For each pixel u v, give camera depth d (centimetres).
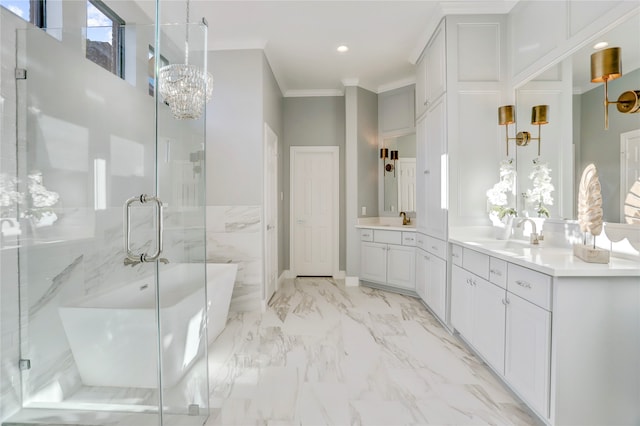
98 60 179
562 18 223
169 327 168
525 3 266
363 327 303
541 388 163
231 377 216
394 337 280
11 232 160
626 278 153
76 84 177
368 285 449
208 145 354
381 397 193
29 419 162
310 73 432
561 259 179
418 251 376
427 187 345
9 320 160
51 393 162
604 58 181
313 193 505
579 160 209
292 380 212
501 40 290
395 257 412
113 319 162
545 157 244
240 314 340
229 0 277
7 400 160
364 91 470
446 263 294
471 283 246
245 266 351
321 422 172
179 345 172
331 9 293
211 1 279
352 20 311
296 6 288
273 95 414
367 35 337
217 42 347
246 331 295
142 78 178
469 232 291
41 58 170
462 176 292
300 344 266
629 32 172
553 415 154
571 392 153
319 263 505
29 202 165
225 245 353
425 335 284
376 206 486
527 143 266
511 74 286
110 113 175
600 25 191
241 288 350
